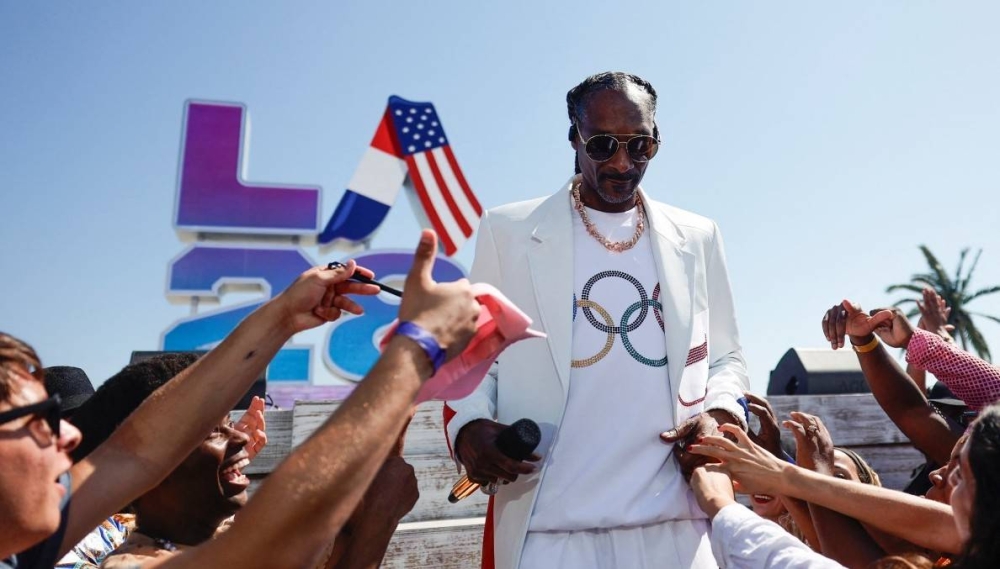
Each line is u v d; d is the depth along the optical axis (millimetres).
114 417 2412
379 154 17812
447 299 1354
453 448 2398
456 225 17328
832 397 4238
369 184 17578
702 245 2676
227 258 16938
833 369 5172
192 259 16828
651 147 2490
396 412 1256
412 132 17891
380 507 2213
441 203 17406
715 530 2068
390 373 1272
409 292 1366
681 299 2535
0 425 1339
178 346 15938
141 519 2143
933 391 3824
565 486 2381
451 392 1625
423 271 1368
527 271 2543
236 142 17656
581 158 2598
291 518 1213
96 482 1742
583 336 2475
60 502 1617
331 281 1880
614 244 2582
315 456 1224
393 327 1370
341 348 15477
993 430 1585
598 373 2447
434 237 1354
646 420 2430
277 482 1227
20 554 1525
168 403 1836
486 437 2258
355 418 1244
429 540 3465
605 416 2426
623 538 2375
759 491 2203
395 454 2348
